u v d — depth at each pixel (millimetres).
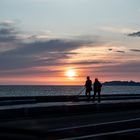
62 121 20031
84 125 18219
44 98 40094
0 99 37844
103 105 28984
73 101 40312
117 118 22328
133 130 16547
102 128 17141
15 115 22703
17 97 39344
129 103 31922
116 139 13914
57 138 12891
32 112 23797
